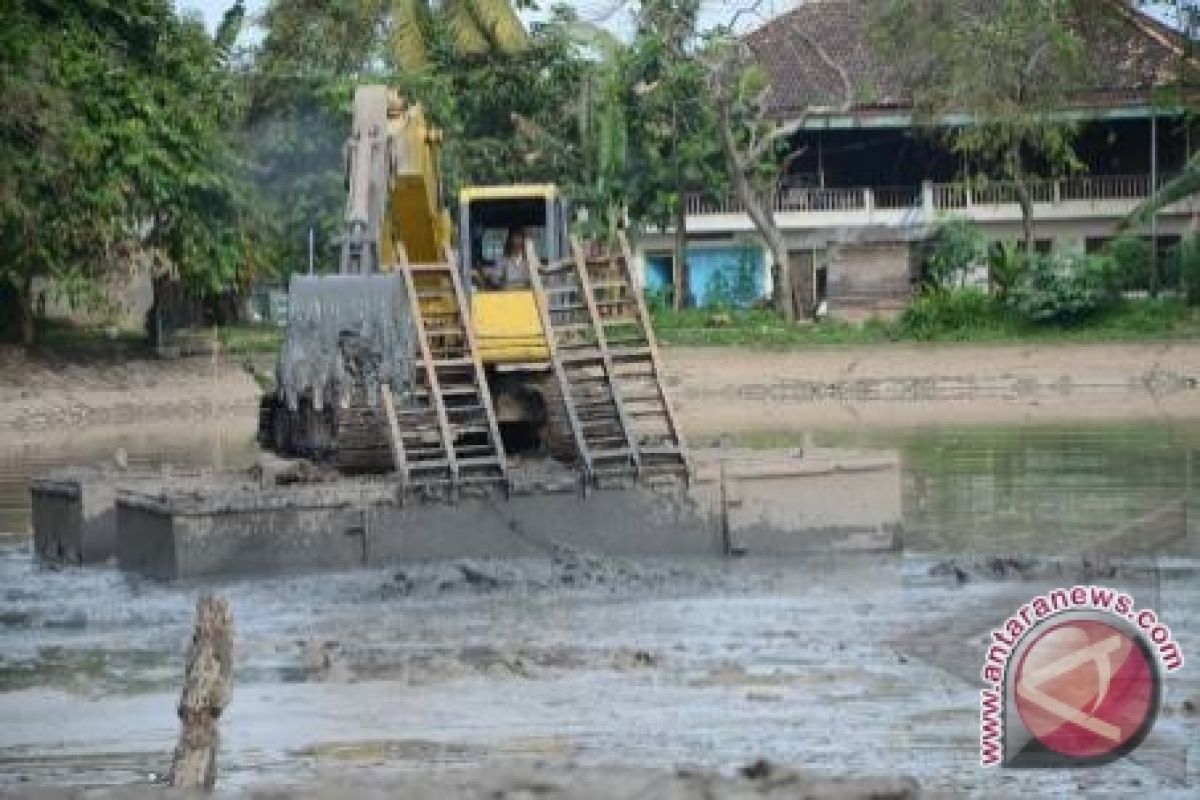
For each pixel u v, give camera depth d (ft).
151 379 323.98
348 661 94.68
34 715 85.20
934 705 80.59
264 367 331.57
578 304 141.79
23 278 313.73
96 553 139.33
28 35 291.17
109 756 76.89
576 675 89.97
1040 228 405.39
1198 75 312.09
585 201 374.63
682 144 382.22
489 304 141.38
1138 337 334.44
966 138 349.82
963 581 111.65
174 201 317.01
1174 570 105.60
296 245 367.66
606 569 122.01
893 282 379.14
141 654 100.89
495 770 48.85
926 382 315.17
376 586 118.83
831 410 277.85
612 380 134.41
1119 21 296.30
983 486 166.81
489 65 375.86
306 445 148.15
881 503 129.59
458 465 127.75
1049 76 315.99
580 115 371.15
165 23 329.93
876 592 111.24
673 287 393.70
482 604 112.47
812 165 415.44
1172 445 203.21
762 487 128.88
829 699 82.69
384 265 147.64
